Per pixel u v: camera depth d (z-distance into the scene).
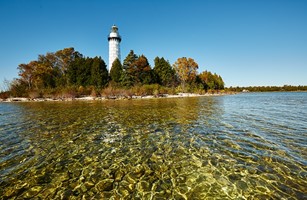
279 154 6.82
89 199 4.34
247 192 4.52
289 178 5.14
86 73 50.25
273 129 10.49
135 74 52.22
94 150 7.39
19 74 51.12
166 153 6.98
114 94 38.75
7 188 4.80
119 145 7.93
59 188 4.80
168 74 59.28
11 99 37.34
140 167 5.91
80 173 5.57
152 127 10.98
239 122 12.41
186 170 5.66
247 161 6.23
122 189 4.73
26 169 5.84
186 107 21.02
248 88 132.12
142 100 33.06
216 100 33.44
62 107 21.98
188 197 4.36
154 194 4.50
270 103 27.27
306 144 7.91
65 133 9.78
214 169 5.70
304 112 17.31
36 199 4.35
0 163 6.27
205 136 9.09
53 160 6.49
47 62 60.06
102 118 13.96
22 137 9.15
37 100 36.22
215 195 4.42
